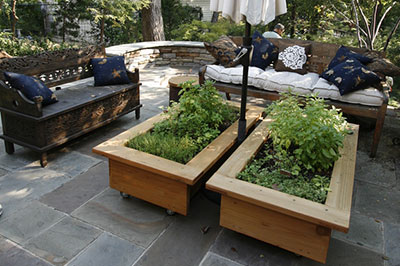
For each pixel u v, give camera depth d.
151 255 1.94
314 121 2.19
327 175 2.16
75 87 3.61
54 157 3.05
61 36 9.69
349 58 3.56
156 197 2.26
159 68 6.48
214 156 2.29
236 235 2.13
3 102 2.85
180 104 2.85
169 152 2.34
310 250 1.80
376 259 1.97
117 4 7.39
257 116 3.08
